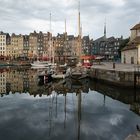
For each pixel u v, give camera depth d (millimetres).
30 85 43969
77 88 40125
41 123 19141
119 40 146125
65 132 16859
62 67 65750
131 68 41219
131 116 21359
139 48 50938
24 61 117438
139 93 34469
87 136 15938
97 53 150250
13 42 148250
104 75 42188
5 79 54938
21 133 16672
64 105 26094
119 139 15406
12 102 27578
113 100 29375
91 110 23719
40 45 148375
